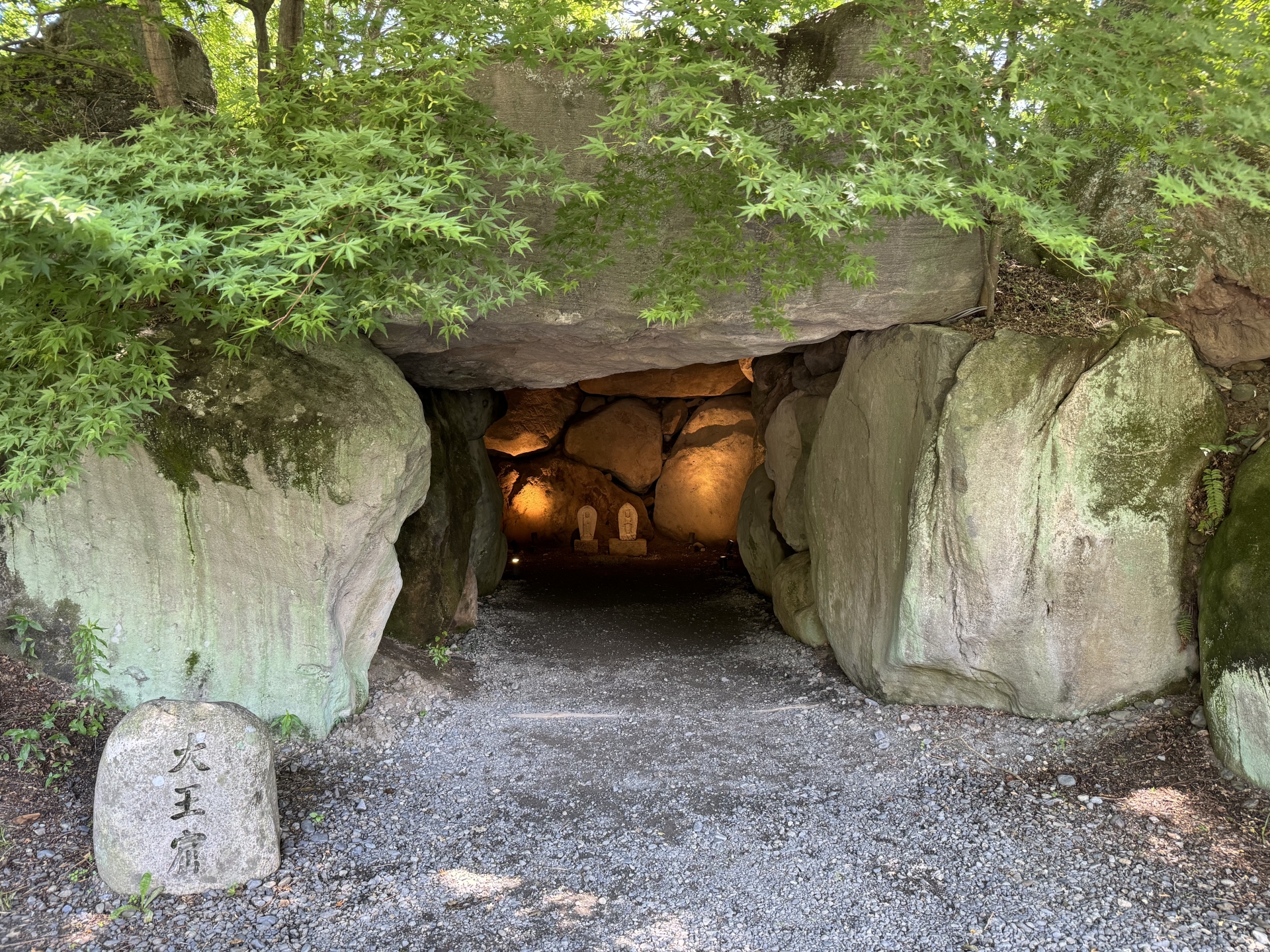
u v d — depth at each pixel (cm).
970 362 560
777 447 881
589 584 1079
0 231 297
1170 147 423
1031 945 383
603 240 522
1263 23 458
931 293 589
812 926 402
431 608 777
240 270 335
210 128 443
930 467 575
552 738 611
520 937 393
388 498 548
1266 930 380
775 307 568
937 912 409
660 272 533
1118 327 559
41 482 404
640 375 1316
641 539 1258
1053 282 623
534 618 913
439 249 426
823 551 727
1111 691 573
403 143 403
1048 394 548
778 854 461
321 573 546
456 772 555
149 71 597
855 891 427
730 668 759
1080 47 438
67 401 371
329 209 353
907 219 571
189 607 550
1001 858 448
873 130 455
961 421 553
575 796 527
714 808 512
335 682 576
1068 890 419
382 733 591
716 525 1277
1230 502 545
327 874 434
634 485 1342
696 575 1127
